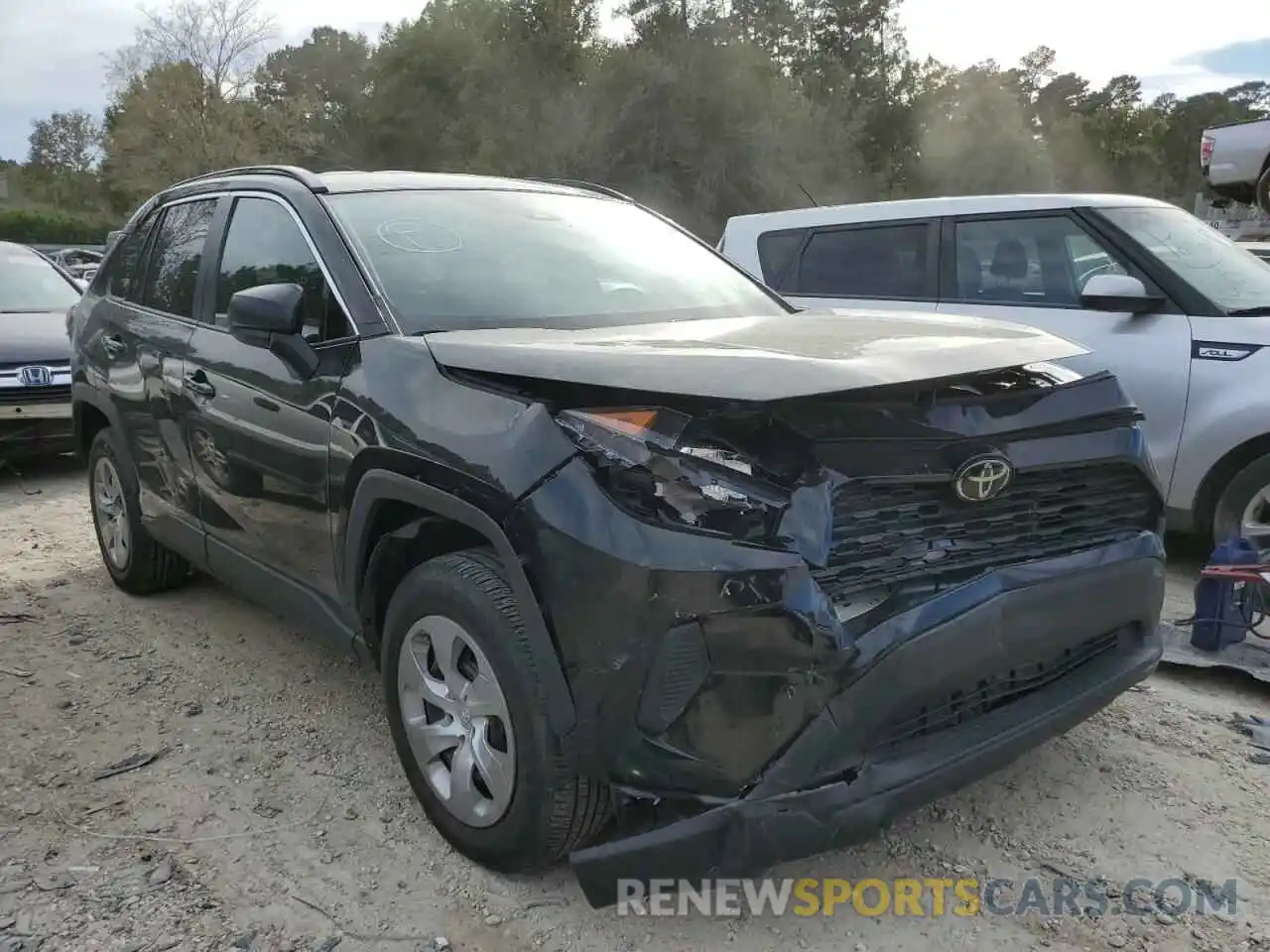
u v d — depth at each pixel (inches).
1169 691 154.7
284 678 161.5
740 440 90.9
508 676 99.9
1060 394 106.5
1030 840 117.0
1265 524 190.9
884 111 1987.0
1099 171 2386.8
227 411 143.6
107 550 201.8
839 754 90.5
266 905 107.1
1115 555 109.4
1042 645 102.5
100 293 201.9
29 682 159.6
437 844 117.2
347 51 2106.3
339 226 136.4
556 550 93.3
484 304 130.0
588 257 148.9
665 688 90.0
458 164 1813.5
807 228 265.3
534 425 98.0
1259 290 206.4
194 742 141.4
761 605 87.7
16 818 122.7
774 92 1683.1
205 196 171.5
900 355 102.0
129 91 1754.4
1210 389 193.2
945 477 97.2
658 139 1638.8
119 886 110.3
